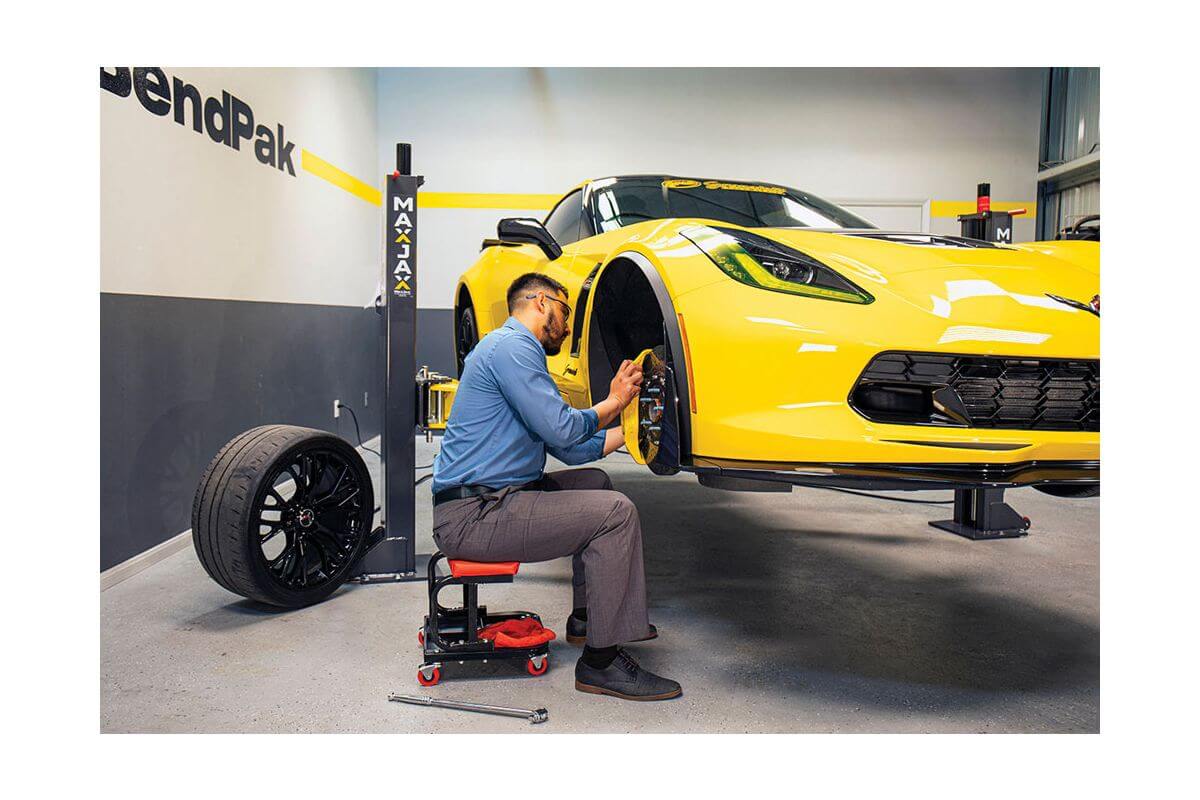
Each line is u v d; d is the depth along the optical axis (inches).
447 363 270.8
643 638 71.7
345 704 70.3
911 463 60.6
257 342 163.0
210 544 89.5
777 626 88.7
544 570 111.6
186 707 69.3
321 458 97.6
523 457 75.5
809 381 63.2
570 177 270.7
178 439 129.1
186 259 132.6
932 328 62.9
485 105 267.3
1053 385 64.7
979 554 119.5
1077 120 271.7
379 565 106.7
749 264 69.8
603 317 91.7
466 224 269.1
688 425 68.2
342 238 222.2
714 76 274.2
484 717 67.8
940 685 73.6
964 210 285.0
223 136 147.1
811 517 143.4
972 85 281.3
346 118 226.1
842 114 278.4
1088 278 72.7
